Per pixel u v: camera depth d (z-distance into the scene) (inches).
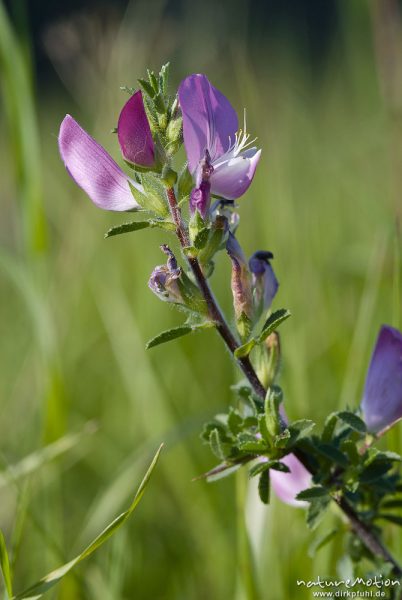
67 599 16.2
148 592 17.4
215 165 14.4
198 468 18.1
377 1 20.0
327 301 20.0
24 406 19.2
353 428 14.5
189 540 17.6
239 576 16.2
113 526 14.6
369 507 14.9
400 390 14.6
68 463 18.6
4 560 14.7
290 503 15.0
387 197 22.8
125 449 19.1
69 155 14.5
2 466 16.4
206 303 14.4
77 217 22.3
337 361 18.7
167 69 14.3
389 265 18.8
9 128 18.4
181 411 19.6
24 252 18.6
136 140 14.2
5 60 18.3
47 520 17.2
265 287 14.6
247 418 14.5
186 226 14.4
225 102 14.4
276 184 20.8
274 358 14.6
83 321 23.3
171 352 21.1
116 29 24.0
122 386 20.7
